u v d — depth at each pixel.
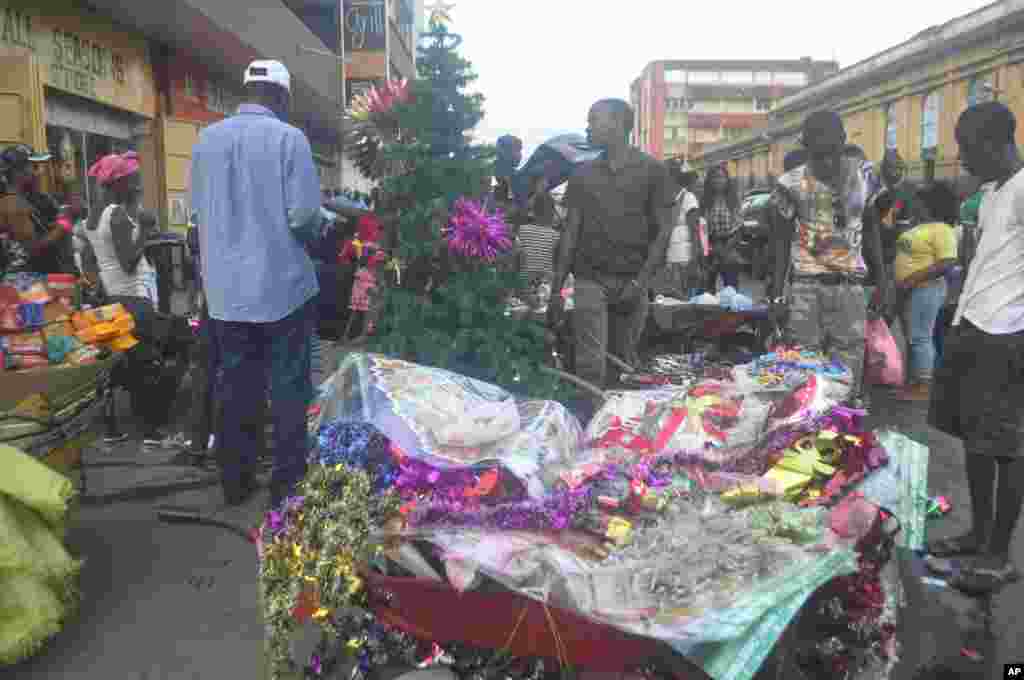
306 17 26.08
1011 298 3.47
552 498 2.41
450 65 4.17
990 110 3.52
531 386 4.00
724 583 2.16
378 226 4.23
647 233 5.07
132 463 5.14
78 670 2.86
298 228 4.01
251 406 4.31
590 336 5.06
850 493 2.58
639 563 2.20
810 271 5.07
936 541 3.79
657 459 2.71
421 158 4.05
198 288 5.47
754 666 1.97
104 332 3.72
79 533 4.07
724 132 87.94
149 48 13.92
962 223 7.30
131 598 3.38
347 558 2.30
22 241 4.77
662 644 2.09
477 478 2.53
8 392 3.25
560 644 2.20
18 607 2.82
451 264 4.11
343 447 2.71
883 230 7.50
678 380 3.88
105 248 5.40
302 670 2.61
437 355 3.93
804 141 4.97
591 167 5.10
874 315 5.57
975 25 22.47
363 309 8.23
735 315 6.80
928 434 5.82
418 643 2.45
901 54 26.97
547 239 7.05
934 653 2.90
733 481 2.58
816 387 2.89
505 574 2.15
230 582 3.53
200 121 15.95
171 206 14.47
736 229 11.80
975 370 3.59
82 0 11.20
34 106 9.27
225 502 4.45
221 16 12.81
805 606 2.39
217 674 2.83
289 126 4.07
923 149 26.39
